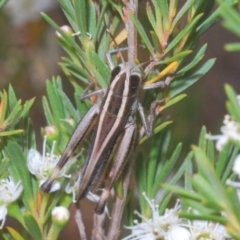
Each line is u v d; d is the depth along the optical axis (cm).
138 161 29
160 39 28
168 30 28
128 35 29
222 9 24
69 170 28
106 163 29
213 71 62
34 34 44
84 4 28
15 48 44
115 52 29
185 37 28
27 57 44
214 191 24
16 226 42
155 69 29
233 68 62
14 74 44
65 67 29
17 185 28
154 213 28
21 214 29
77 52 29
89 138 30
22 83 44
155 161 29
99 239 29
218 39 64
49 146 29
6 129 28
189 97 42
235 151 27
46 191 28
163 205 29
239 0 27
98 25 28
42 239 28
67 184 29
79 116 29
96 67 29
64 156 29
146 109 29
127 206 30
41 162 29
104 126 29
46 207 29
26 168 28
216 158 28
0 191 28
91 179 29
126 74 29
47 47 45
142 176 29
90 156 29
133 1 28
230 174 28
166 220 28
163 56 28
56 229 28
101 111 29
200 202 25
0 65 44
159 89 29
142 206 29
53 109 29
